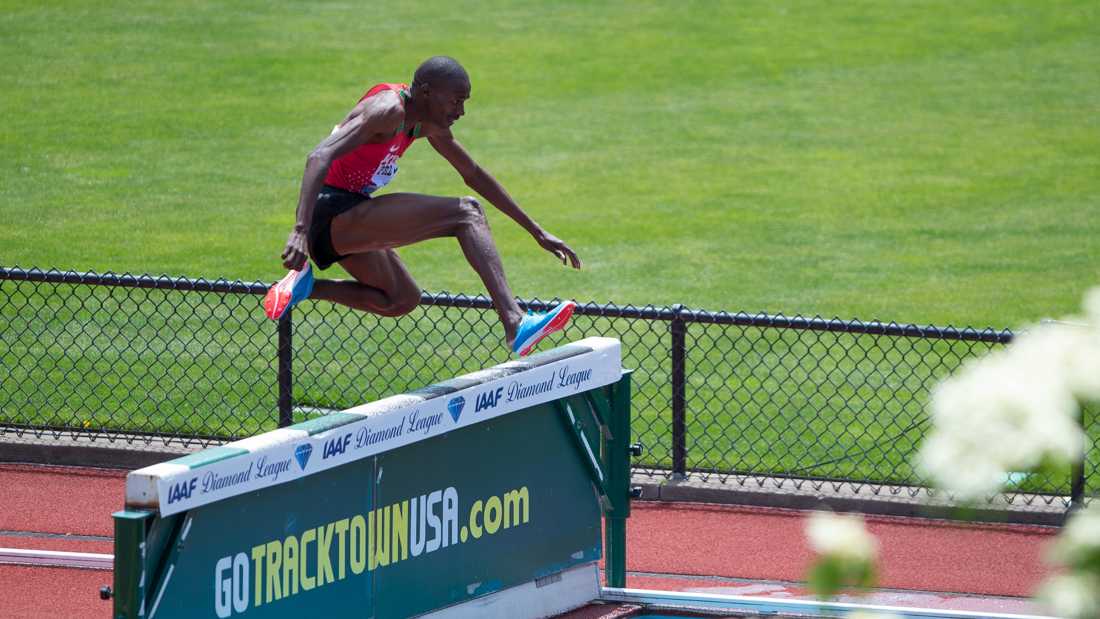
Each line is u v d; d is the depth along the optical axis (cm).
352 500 2095
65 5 9762
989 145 7600
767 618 2436
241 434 3584
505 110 8156
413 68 8862
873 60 9500
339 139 1931
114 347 4178
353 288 2202
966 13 10719
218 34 9369
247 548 1931
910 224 6188
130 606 1753
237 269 5228
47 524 3111
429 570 2238
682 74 9081
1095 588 628
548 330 1997
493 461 2352
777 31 10188
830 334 4516
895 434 3666
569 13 10519
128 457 3491
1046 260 5616
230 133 7369
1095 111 8281
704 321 3288
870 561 682
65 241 5503
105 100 7838
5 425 3606
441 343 4291
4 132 7150
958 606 2716
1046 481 3238
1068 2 11006
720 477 3406
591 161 7225
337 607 2088
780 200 6575
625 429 2583
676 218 6256
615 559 2633
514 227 6103
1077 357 653
